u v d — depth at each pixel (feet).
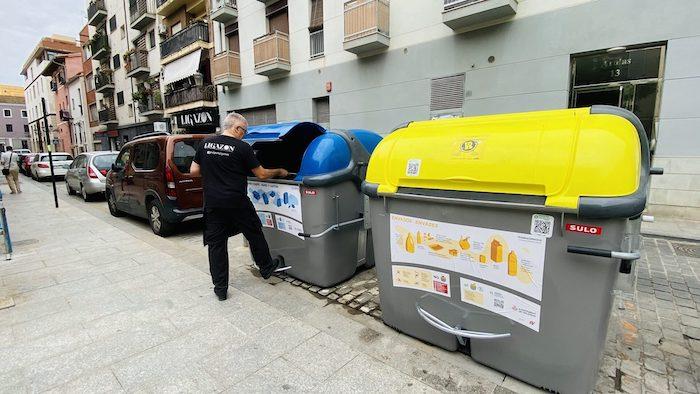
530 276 6.50
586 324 6.16
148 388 7.36
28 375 7.82
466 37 26.94
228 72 47.29
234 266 14.51
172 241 19.22
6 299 11.54
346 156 11.76
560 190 5.95
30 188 47.80
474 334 7.28
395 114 32.24
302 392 7.16
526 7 23.91
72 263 15.06
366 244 13.43
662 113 19.86
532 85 24.29
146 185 20.70
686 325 9.66
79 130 120.78
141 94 74.69
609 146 5.78
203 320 10.05
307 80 39.65
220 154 10.91
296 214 11.97
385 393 7.09
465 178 6.98
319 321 9.91
